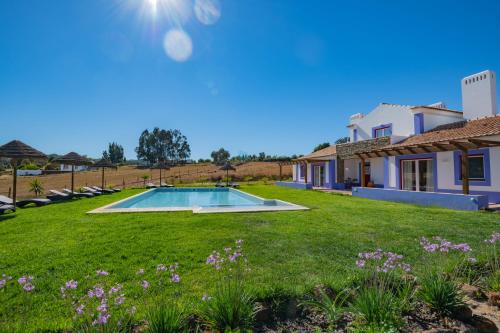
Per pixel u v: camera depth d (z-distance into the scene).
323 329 2.52
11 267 4.45
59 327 2.61
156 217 8.89
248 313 2.54
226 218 8.66
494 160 12.44
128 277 4.02
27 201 12.84
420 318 2.69
